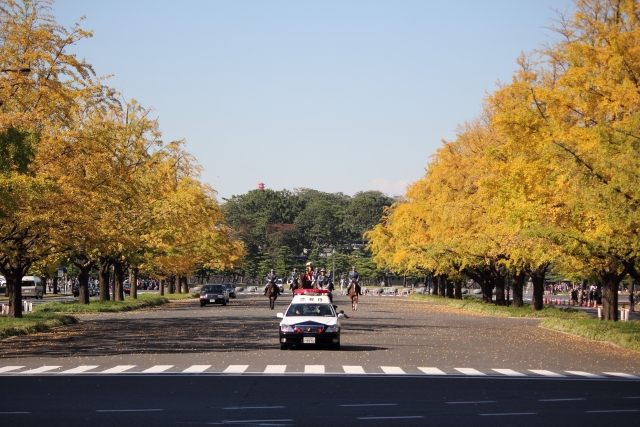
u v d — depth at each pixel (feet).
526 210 90.27
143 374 57.06
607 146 77.46
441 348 82.48
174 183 189.06
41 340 91.86
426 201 200.85
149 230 172.96
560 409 41.19
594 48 84.28
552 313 164.66
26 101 92.53
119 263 202.49
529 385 52.06
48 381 52.90
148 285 427.74
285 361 67.05
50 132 98.07
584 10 91.91
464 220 157.58
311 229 556.92
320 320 77.56
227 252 295.48
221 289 209.56
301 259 521.65
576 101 86.99
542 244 99.25
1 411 39.65
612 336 95.76
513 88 94.63
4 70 83.97
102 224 119.03
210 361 66.95
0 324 105.09
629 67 81.56
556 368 65.51
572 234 92.07
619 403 43.62
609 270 124.57
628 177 73.51
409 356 72.69
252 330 107.86
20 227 102.89
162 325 119.85
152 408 40.70
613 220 75.77
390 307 206.08
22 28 93.30
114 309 165.89
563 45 94.73
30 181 85.20
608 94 82.94
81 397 44.88
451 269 212.02
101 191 111.45
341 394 46.39
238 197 616.39
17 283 124.47
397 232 234.79
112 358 70.03
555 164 83.15
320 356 71.72
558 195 88.48
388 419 37.50
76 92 102.83
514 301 186.70
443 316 160.66
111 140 122.62
